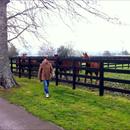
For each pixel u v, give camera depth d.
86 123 8.45
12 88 15.77
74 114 9.52
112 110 10.14
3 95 13.62
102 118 9.03
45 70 12.79
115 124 8.38
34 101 11.75
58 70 17.64
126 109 10.29
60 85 16.73
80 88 15.51
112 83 17.78
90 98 12.43
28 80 19.77
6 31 16.36
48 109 10.25
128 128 8.01
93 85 13.57
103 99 12.19
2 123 8.52
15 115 9.49
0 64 16.08
